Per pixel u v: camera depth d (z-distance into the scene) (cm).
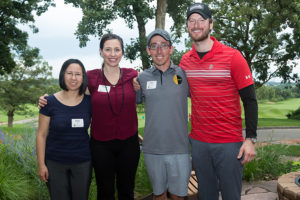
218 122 216
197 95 222
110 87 236
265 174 482
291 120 2744
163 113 231
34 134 440
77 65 219
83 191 230
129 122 245
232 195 224
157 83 234
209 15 214
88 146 234
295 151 727
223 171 222
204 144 225
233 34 2331
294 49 2230
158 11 1434
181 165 237
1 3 1673
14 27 1862
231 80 211
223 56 208
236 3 2316
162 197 248
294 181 332
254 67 2455
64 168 225
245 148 207
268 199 382
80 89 224
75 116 223
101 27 1602
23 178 361
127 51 1597
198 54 224
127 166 250
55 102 222
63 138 221
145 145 244
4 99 3594
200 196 242
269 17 2108
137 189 374
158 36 230
